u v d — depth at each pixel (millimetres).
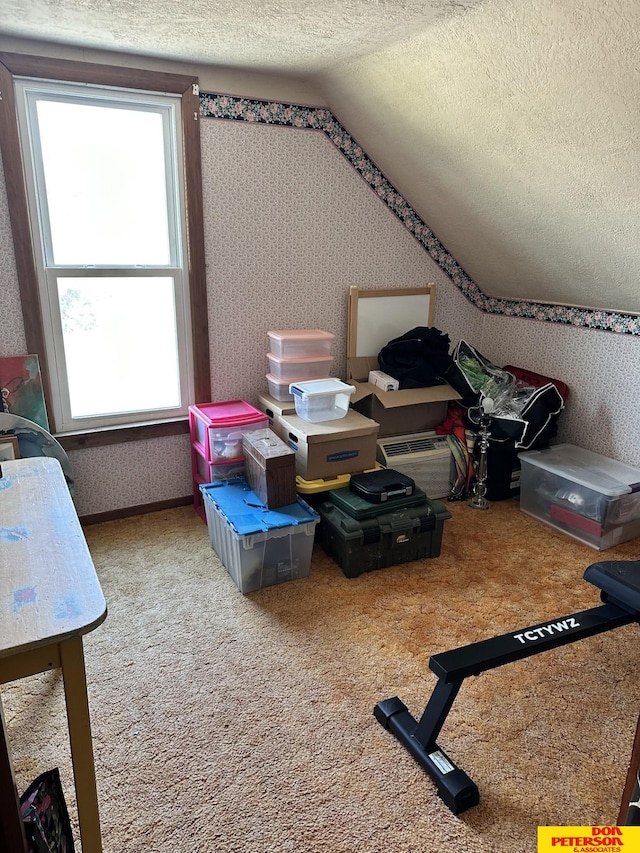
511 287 3275
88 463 2748
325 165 2900
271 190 2799
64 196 2473
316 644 1997
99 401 2779
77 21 1946
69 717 1058
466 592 2303
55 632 972
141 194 2617
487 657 1482
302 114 2775
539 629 1592
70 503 1435
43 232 2463
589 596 2277
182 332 2838
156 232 2697
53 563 1176
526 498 2990
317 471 2562
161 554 2561
